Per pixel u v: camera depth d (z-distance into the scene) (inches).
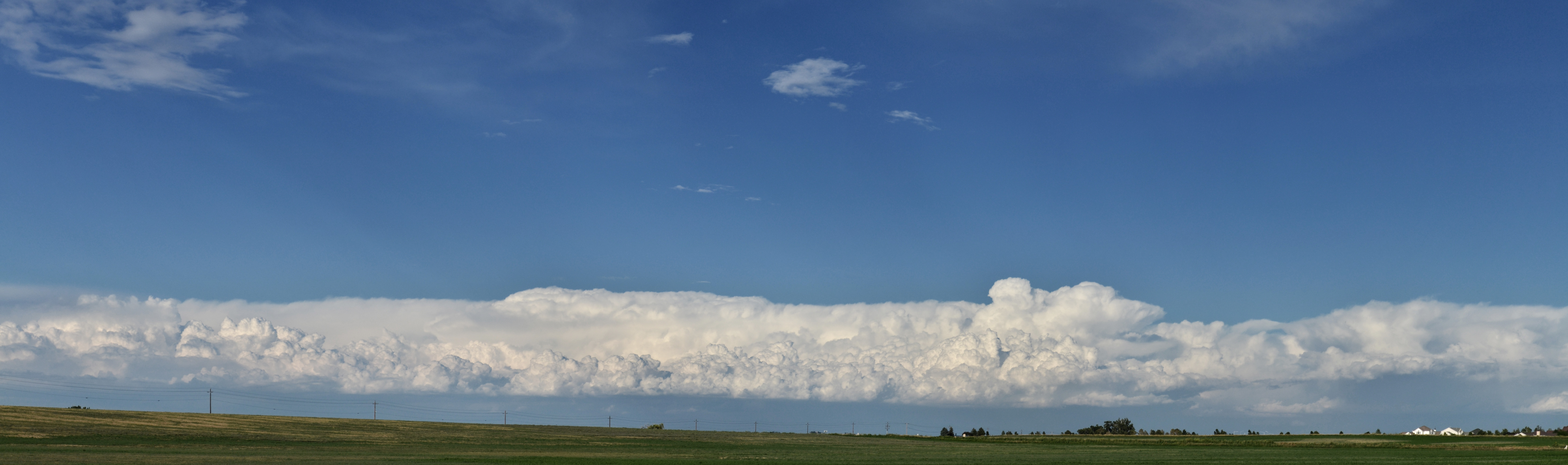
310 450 3201.3
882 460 2849.4
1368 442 5064.0
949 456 3171.8
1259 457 3154.5
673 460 2682.1
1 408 4205.2
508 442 4215.1
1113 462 2758.4
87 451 2647.6
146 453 2596.0
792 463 2593.5
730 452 3567.9
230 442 3560.5
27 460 2135.8
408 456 2797.7
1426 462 2674.7
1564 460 2719.0
